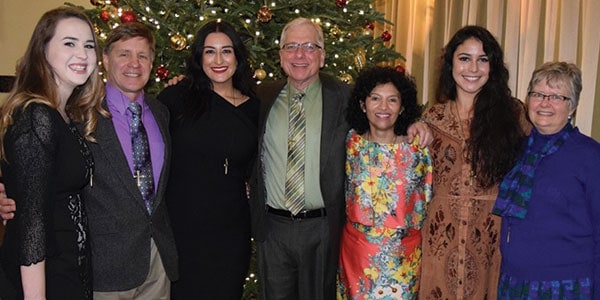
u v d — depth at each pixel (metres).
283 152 2.68
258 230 2.75
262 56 3.29
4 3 6.39
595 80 3.88
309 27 2.69
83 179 1.93
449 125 2.50
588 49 3.90
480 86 2.47
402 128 2.50
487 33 2.46
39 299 1.75
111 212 2.23
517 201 2.22
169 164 2.47
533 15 4.26
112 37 2.35
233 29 2.67
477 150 2.41
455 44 2.50
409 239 2.48
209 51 2.61
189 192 2.58
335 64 3.49
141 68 2.35
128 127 2.34
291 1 3.33
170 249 2.42
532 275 2.19
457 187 2.47
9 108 1.76
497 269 2.51
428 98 5.20
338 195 2.64
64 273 1.87
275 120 2.73
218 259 2.63
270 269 2.77
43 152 1.75
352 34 3.71
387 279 2.46
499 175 2.39
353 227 2.52
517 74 4.43
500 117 2.41
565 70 2.15
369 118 2.47
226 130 2.61
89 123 2.11
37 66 1.82
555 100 2.13
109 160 2.22
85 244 1.97
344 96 2.70
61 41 1.83
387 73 2.47
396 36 5.52
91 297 2.02
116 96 2.35
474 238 2.46
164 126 2.48
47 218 1.80
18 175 1.72
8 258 1.79
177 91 2.67
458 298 2.48
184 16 3.18
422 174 2.49
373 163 2.48
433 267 2.53
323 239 2.70
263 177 2.73
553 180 2.15
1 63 6.47
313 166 2.66
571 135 2.18
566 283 2.14
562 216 2.14
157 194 2.37
